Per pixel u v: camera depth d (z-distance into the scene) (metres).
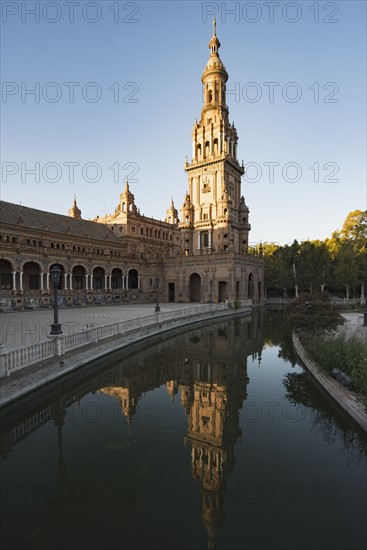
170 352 19.59
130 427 9.56
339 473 7.24
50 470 7.37
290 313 22.56
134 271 63.09
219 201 58.38
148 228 69.75
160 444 8.54
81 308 43.03
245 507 6.08
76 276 52.78
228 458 7.82
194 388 13.16
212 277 53.72
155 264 60.12
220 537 5.30
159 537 5.32
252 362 17.25
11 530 5.51
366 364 11.16
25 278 44.78
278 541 5.22
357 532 5.45
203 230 60.47
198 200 61.91
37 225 47.94
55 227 51.28
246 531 5.46
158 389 13.08
